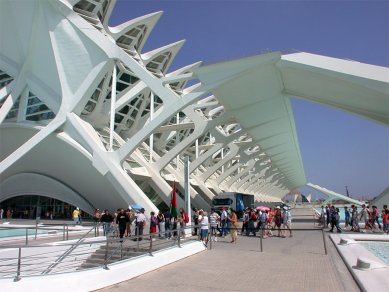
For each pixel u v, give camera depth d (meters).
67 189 25.31
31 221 24.11
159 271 8.59
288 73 17.41
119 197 21.86
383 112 17.92
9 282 6.04
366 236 14.69
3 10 23.39
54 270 10.35
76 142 21.42
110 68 21.72
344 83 15.21
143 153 29.00
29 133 24.14
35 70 24.62
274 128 30.56
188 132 36.81
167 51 31.38
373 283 6.50
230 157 33.47
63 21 22.53
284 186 87.06
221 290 6.64
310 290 6.55
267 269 8.72
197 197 29.73
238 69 17.44
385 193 23.61
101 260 10.93
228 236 17.12
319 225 23.30
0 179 26.11
